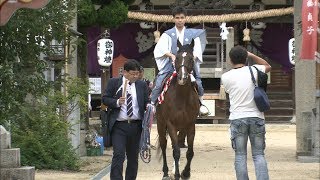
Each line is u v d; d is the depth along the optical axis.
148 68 39.47
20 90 13.04
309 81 21.28
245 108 11.21
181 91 13.65
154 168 18.11
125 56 39.84
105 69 27.31
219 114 37.56
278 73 40.03
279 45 39.81
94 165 18.91
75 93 18.16
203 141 28.70
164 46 14.64
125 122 11.97
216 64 38.78
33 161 17.08
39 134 17.28
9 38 12.78
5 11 9.53
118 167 11.89
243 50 11.43
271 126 35.16
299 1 21.45
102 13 22.66
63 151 17.42
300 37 21.45
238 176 11.23
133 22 38.06
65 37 14.02
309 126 21.00
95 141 22.16
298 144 21.25
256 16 36.25
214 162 19.77
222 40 38.47
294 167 18.00
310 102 21.28
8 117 13.48
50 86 13.70
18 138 16.88
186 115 13.76
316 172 16.70
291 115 38.69
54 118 17.48
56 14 13.20
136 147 12.20
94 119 31.31
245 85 11.20
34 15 12.68
